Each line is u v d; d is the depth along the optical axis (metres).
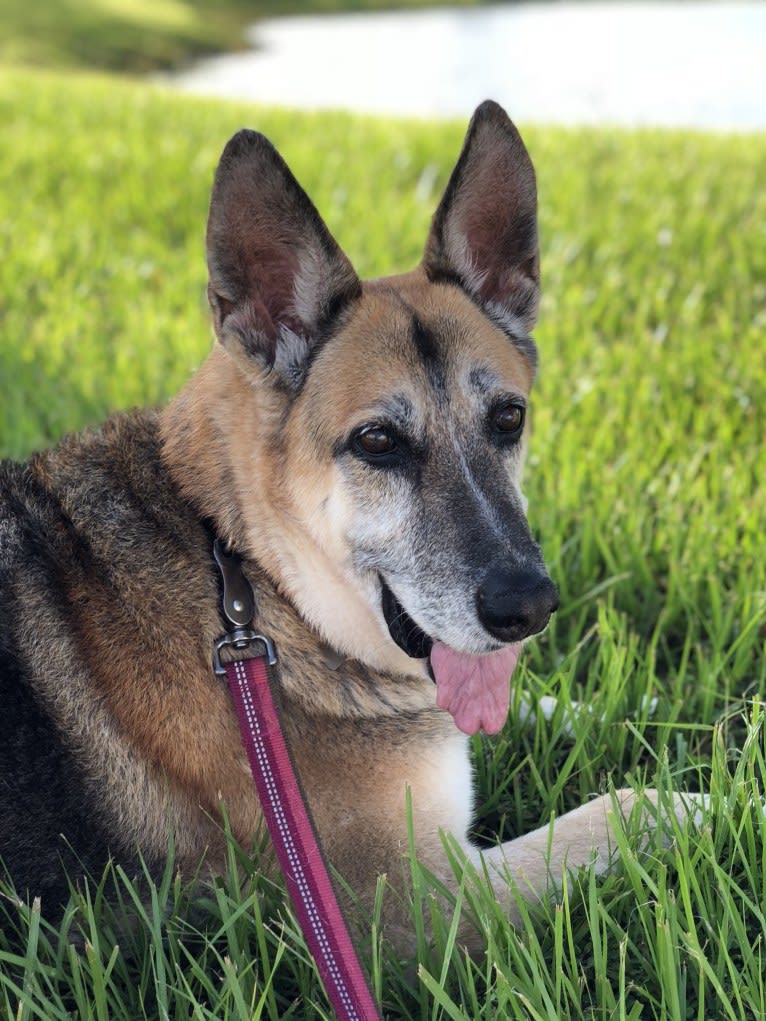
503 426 1.01
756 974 0.88
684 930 0.93
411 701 1.00
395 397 0.97
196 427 1.00
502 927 0.91
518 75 6.29
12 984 0.87
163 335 1.85
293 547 0.98
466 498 0.97
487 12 10.48
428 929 0.95
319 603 0.98
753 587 1.25
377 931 0.92
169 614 0.96
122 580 0.96
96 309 2.00
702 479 1.38
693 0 9.80
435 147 3.27
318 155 3.15
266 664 0.96
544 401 1.59
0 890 0.91
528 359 1.06
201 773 0.95
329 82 6.54
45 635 0.94
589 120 4.35
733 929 0.92
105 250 2.33
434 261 1.04
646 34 7.64
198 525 0.99
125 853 0.94
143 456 1.01
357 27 9.88
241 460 0.98
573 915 0.95
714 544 1.31
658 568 1.32
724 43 6.94
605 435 1.50
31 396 1.63
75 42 8.23
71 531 0.97
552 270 2.16
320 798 0.96
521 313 1.06
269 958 0.94
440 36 8.62
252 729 0.93
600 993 0.89
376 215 2.48
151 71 7.84
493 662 0.99
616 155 3.22
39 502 0.98
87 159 3.09
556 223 2.42
